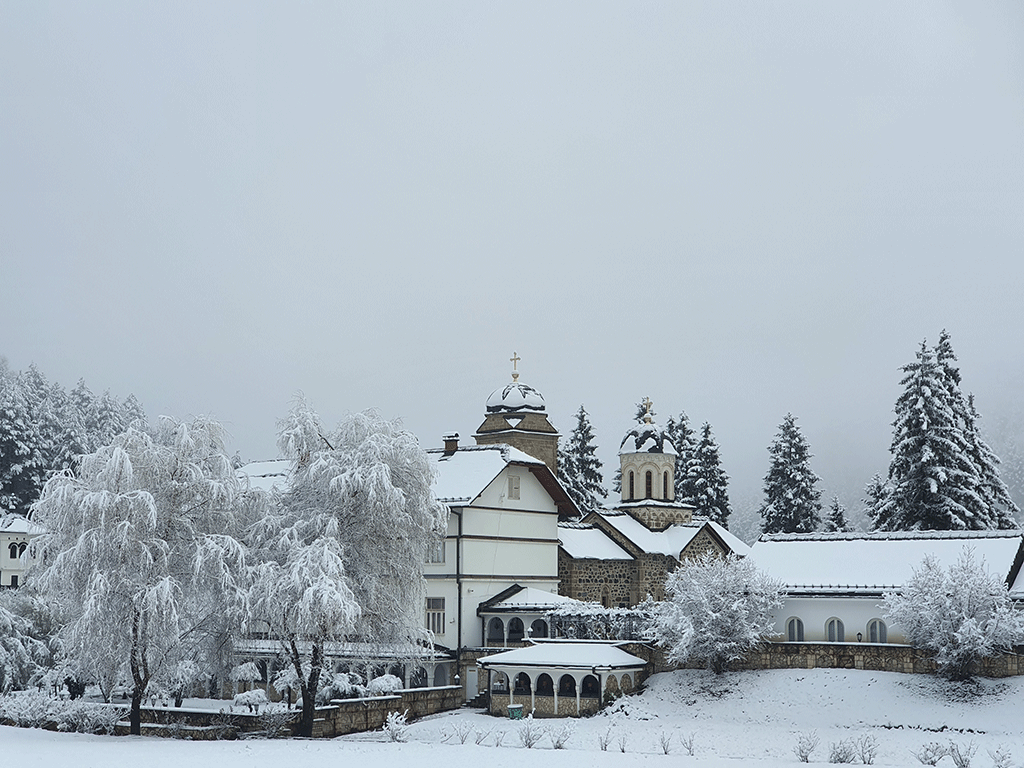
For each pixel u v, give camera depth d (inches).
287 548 1584.6
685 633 1902.1
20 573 2997.0
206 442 1606.8
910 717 1676.9
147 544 1504.7
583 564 2509.8
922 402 2669.8
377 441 1663.4
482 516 2261.3
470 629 2210.9
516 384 2977.4
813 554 2110.0
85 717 1600.6
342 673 1866.4
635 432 2851.9
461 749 1407.5
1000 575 1881.2
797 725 1700.3
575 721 1786.4
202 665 1615.4
